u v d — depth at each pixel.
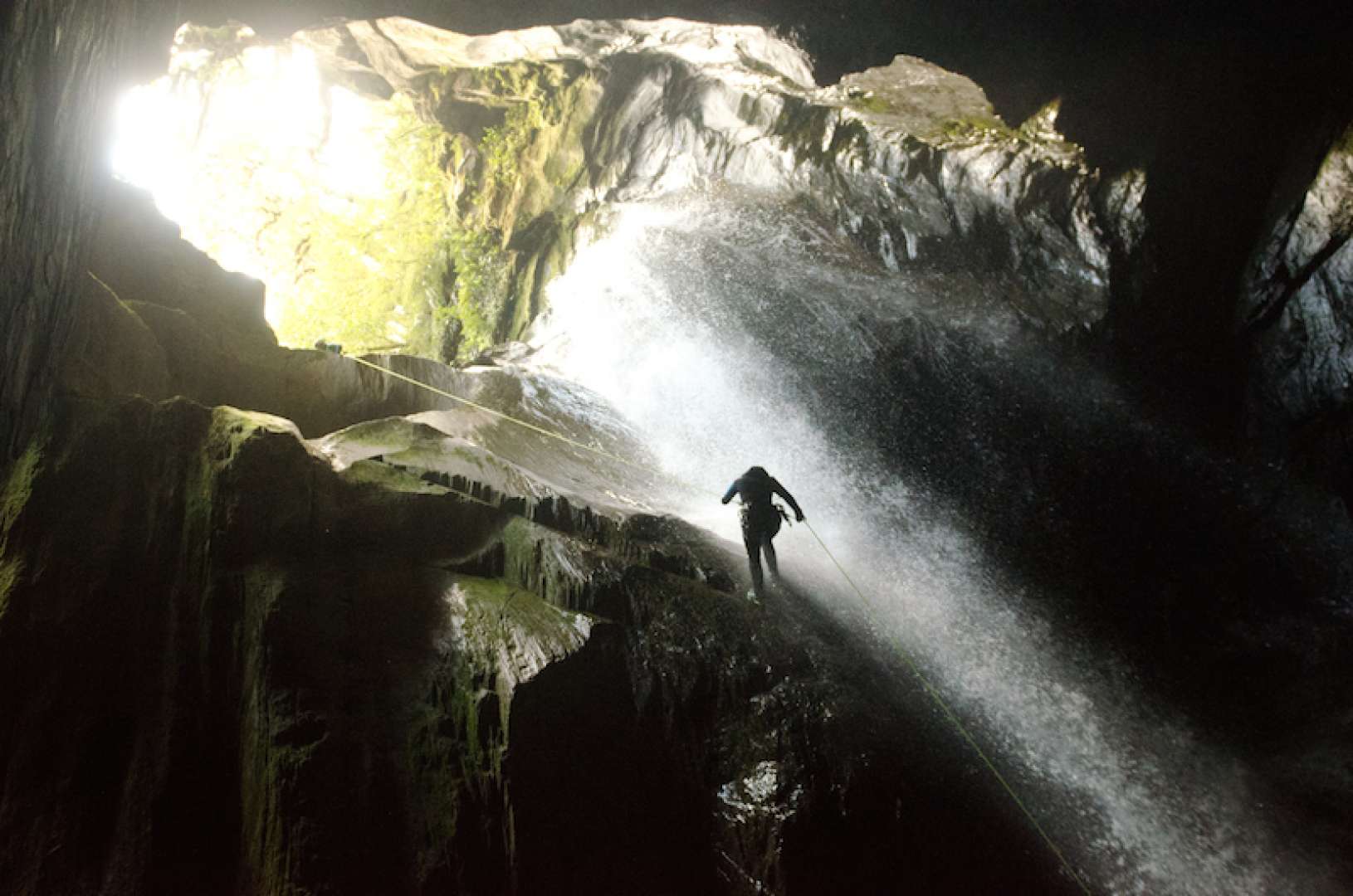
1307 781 9.91
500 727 5.90
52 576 5.48
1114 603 12.38
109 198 7.87
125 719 5.45
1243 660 11.58
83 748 5.24
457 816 5.53
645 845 6.21
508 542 7.08
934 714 7.98
